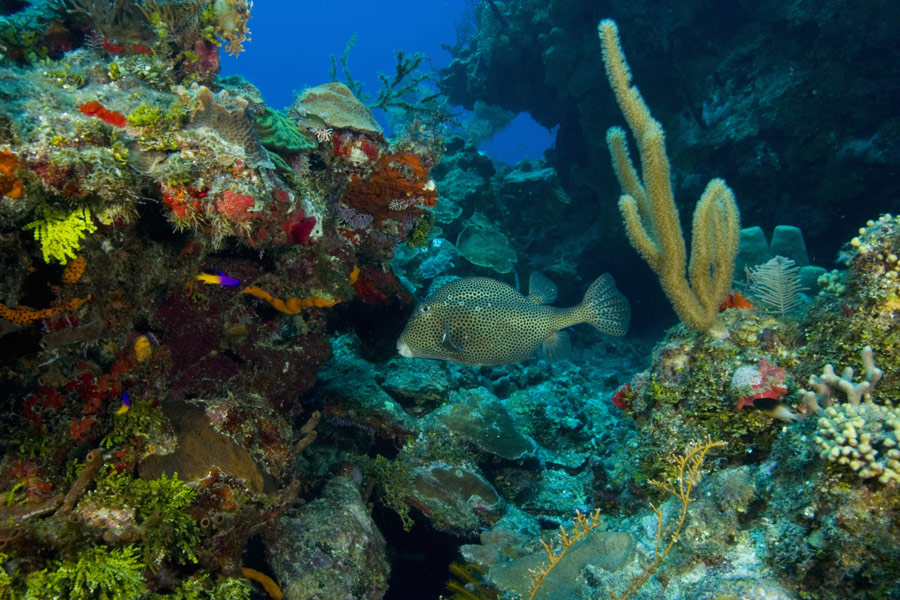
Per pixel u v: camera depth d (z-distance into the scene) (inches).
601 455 237.8
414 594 189.0
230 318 133.9
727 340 136.3
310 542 136.6
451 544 186.7
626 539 123.8
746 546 102.0
